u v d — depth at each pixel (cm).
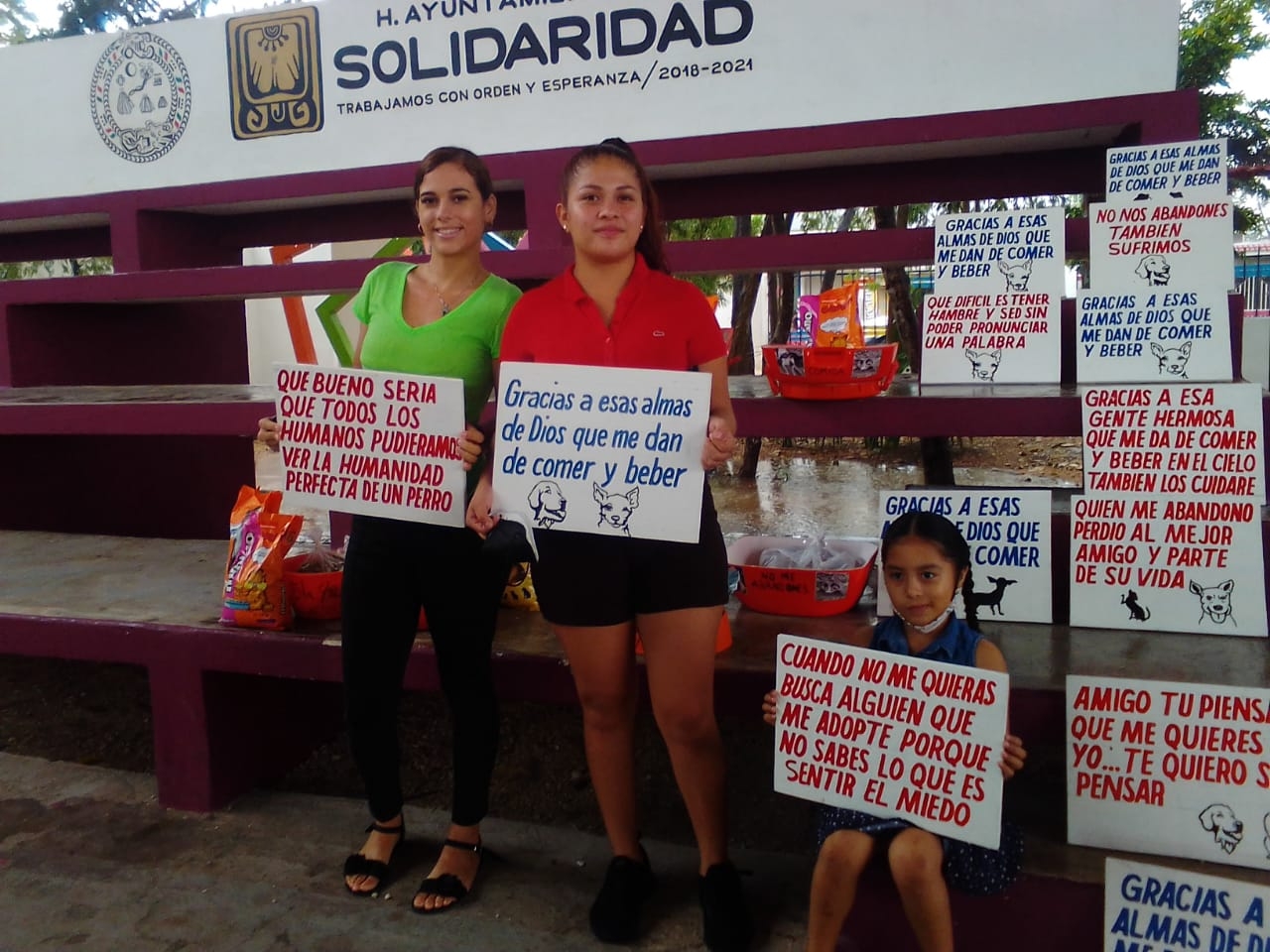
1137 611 254
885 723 194
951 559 199
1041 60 326
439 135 389
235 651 276
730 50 353
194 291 407
